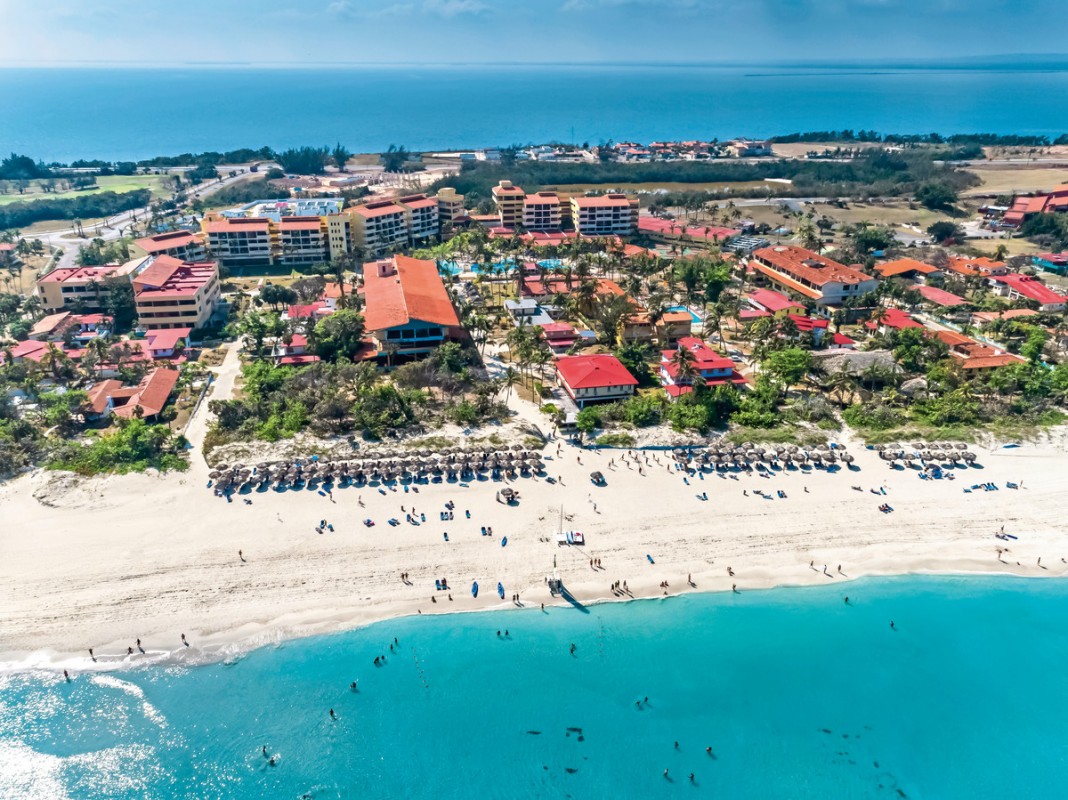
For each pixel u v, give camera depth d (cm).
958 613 8744
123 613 8275
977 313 17462
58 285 17638
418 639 8194
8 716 7262
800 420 12338
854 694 7788
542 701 7606
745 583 9031
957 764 7150
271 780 6800
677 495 10412
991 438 11806
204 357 15575
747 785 6894
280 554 9112
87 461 10744
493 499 10212
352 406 12312
